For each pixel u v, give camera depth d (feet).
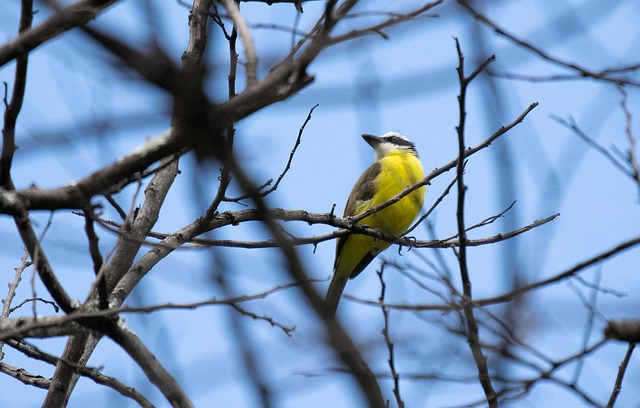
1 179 21.65
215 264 16.98
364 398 15.71
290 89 18.75
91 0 18.90
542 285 21.63
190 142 14.98
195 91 14.16
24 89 20.93
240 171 15.07
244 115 18.47
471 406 23.32
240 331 15.85
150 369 22.25
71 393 29.50
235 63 25.80
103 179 21.93
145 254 31.40
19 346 28.50
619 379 24.81
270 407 15.15
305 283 15.21
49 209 22.06
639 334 20.35
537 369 22.35
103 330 22.89
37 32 20.04
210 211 30.07
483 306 22.91
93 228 22.26
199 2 28.71
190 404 22.03
